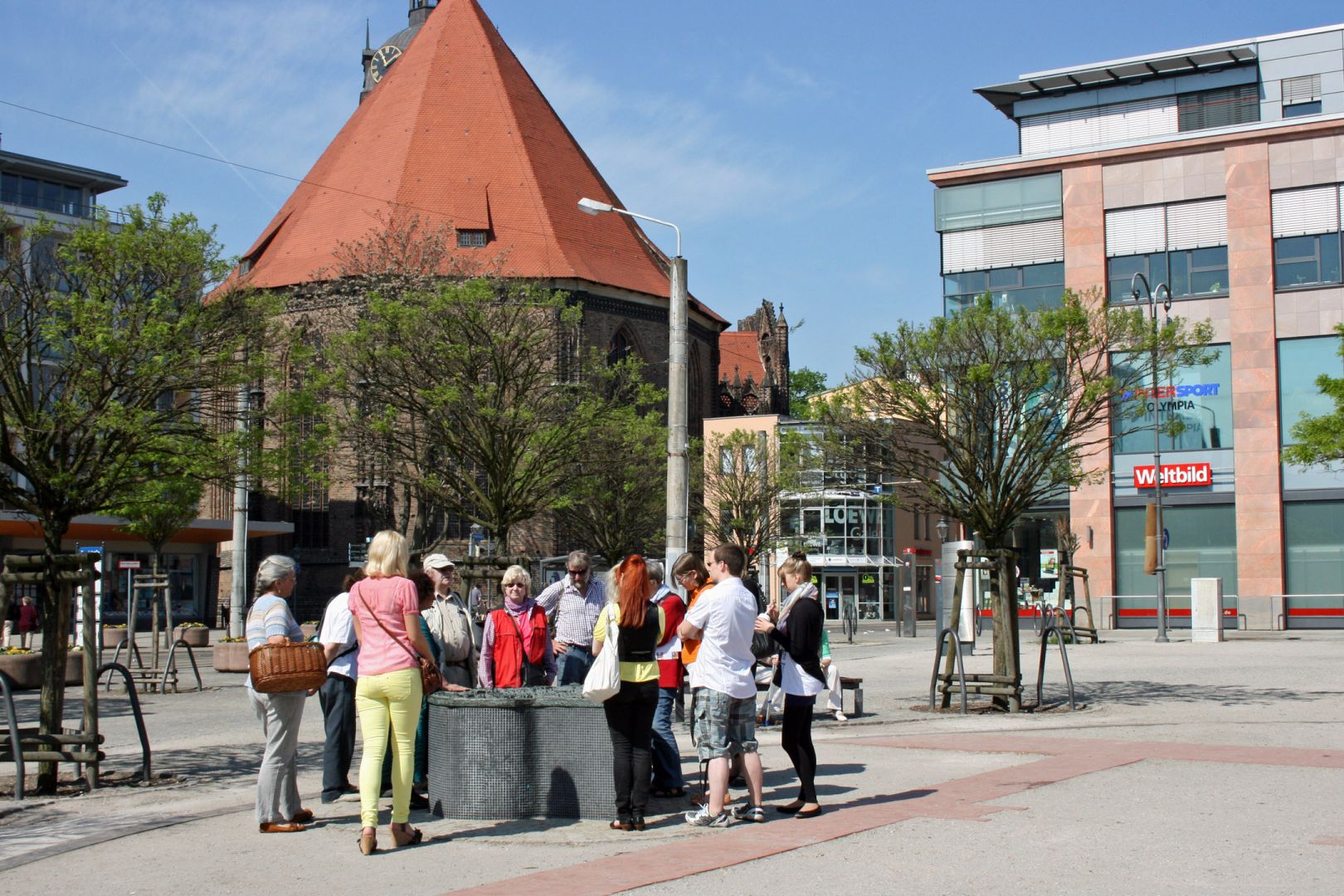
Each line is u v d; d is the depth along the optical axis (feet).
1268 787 35.35
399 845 30.94
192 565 200.13
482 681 42.68
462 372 91.81
